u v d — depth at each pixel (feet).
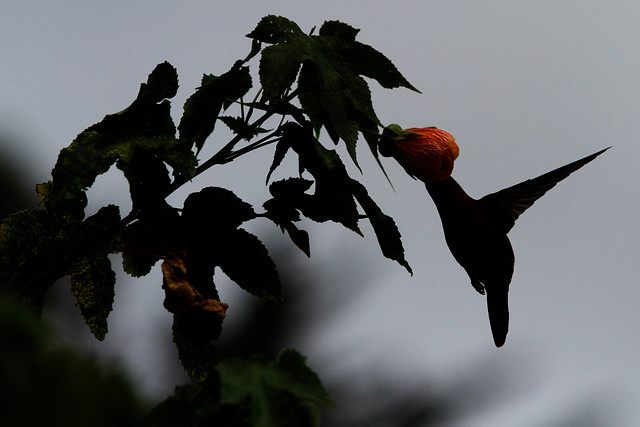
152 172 13.10
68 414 6.35
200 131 13.29
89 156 12.40
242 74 13.46
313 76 13.74
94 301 13.28
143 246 13.41
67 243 13.08
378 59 13.58
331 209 13.67
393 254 13.82
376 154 13.65
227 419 8.45
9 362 6.26
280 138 13.65
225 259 13.56
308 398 8.29
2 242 12.85
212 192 13.44
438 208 19.84
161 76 12.89
